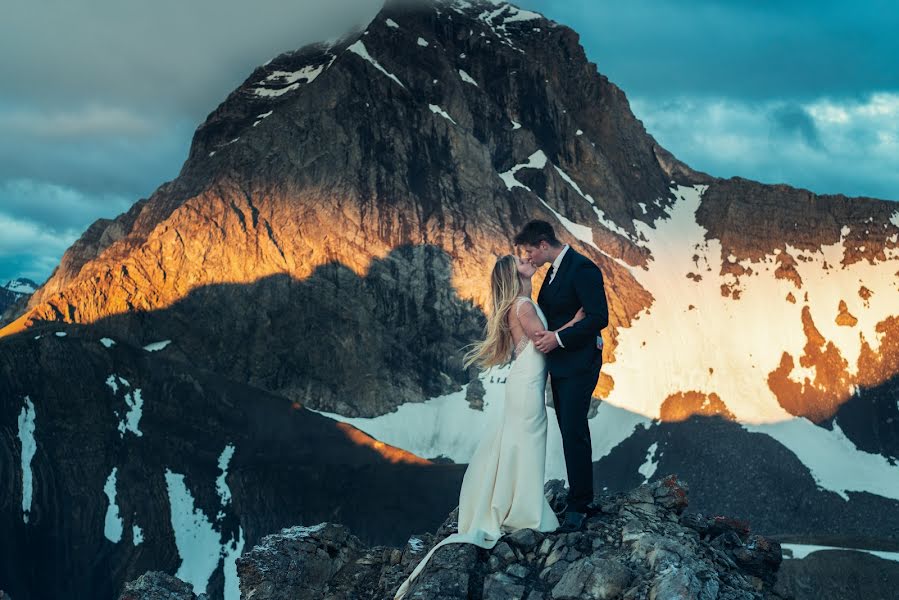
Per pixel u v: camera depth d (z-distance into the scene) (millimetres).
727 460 179375
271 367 165750
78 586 124812
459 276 185625
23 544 125438
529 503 11102
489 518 11281
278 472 143875
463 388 177000
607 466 179875
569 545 10711
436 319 181500
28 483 132375
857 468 184625
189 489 138750
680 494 12016
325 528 13289
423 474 151250
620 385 197250
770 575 11516
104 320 162750
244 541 133625
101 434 142500
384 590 12258
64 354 150125
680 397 197500
